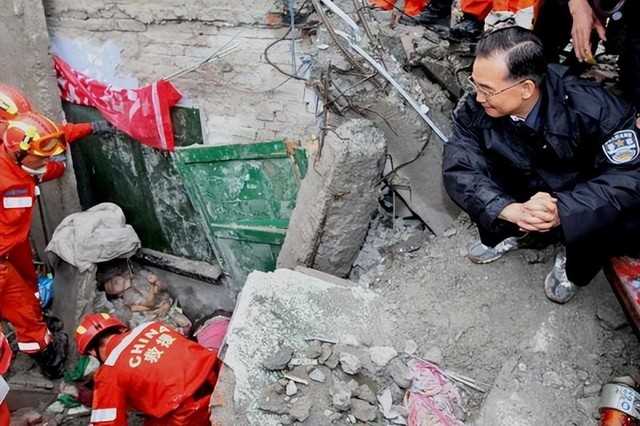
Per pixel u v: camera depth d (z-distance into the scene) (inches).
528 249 137.1
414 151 157.2
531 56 100.6
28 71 191.6
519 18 201.9
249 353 125.8
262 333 128.9
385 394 120.6
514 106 105.5
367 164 146.9
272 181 181.9
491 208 112.4
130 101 187.3
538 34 146.6
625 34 126.1
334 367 124.0
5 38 188.1
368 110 154.9
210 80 177.8
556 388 115.6
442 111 158.7
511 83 102.3
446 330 129.7
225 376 122.9
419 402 118.0
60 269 209.2
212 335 194.7
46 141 161.8
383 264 157.8
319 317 133.3
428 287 139.2
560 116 106.4
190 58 176.9
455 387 121.8
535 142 111.0
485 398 118.0
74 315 203.0
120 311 211.0
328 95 155.3
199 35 172.9
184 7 169.6
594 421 110.3
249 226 191.0
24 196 166.7
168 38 176.6
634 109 107.7
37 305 187.9
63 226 202.8
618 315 123.3
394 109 153.3
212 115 183.2
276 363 122.9
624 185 101.8
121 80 187.6
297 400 119.0
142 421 187.5
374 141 147.3
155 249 222.2
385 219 171.3
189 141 191.5
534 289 131.1
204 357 150.9
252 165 181.2
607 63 168.7
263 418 117.6
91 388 199.0
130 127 190.5
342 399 117.4
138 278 217.6
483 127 115.8
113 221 203.3
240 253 199.3
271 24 163.5
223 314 212.8
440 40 179.8
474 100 117.4
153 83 183.0
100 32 183.3
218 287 213.6
